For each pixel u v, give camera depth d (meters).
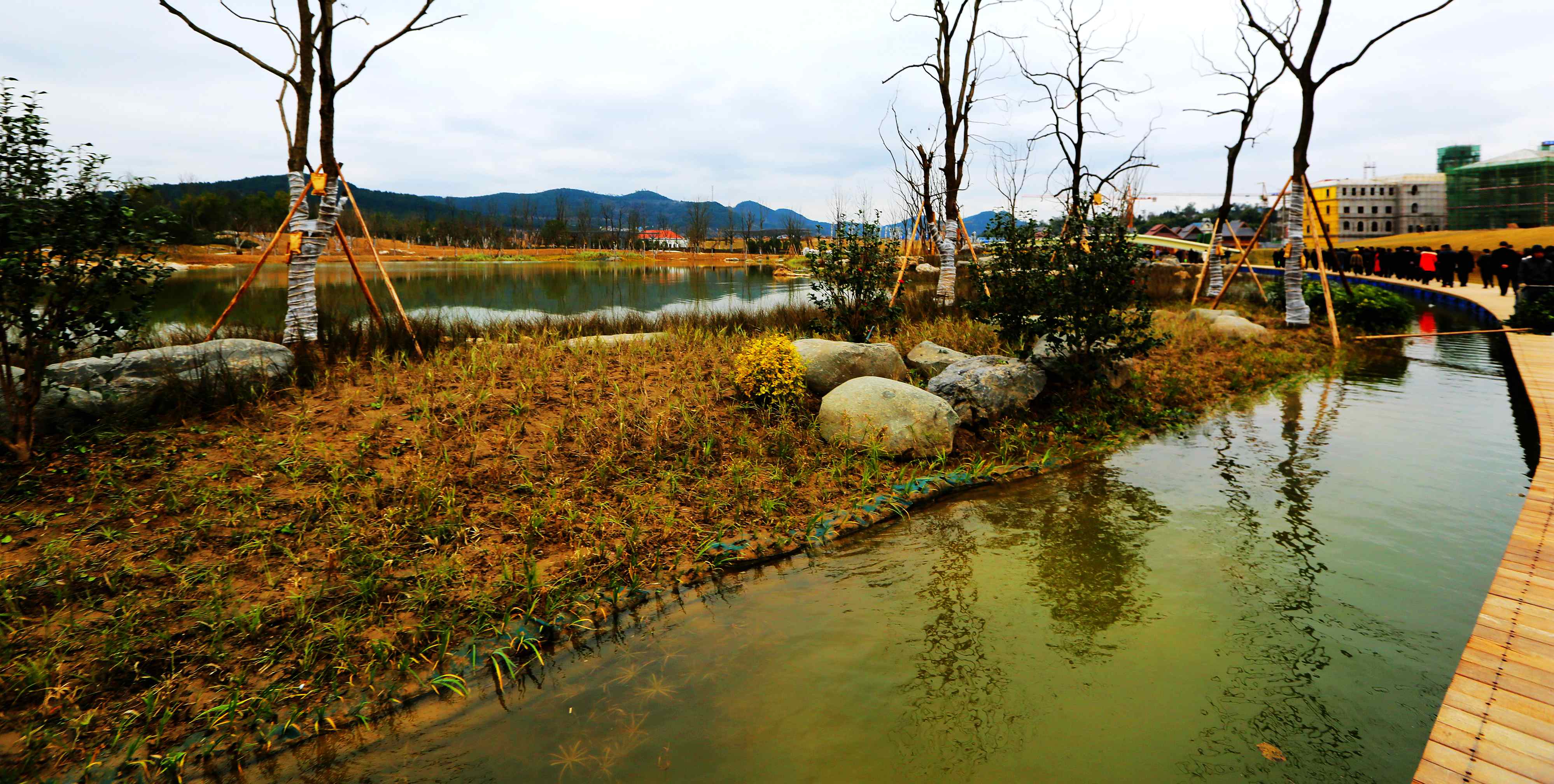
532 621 4.35
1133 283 9.67
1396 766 3.10
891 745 3.29
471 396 7.79
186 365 7.08
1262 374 11.95
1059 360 9.77
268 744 3.32
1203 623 4.34
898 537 5.80
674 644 4.20
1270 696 3.60
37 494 5.20
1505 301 21.20
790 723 3.46
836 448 7.52
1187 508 6.30
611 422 7.46
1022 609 4.57
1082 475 7.29
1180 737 3.31
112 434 6.08
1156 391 10.42
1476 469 7.13
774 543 5.57
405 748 3.31
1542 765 3.02
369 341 9.47
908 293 17.83
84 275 5.81
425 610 4.36
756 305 22.20
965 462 7.70
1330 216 94.88
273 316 17.19
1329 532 5.68
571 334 11.81
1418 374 12.38
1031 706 3.57
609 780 3.08
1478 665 3.75
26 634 3.88
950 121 15.28
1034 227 10.29
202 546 4.82
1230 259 36.38
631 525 5.62
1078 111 18.95
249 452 6.12
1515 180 81.94
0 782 3.05
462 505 5.62
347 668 3.82
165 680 3.65
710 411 8.12
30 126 5.38
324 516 5.28
